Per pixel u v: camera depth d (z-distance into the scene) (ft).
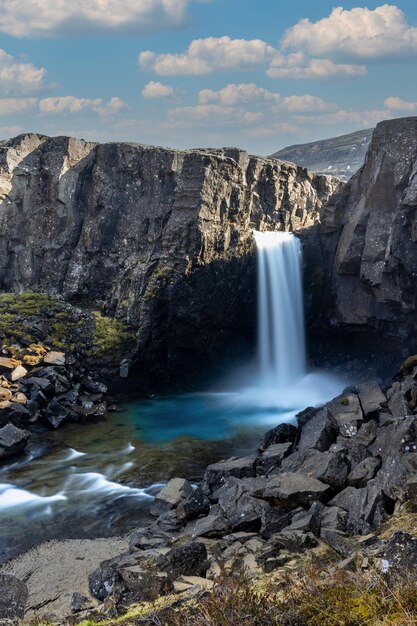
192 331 115.85
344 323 121.49
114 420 99.71
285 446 73.10
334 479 57.98
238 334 124.06
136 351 112.78
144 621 28.50
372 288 111.75
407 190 98.12
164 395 114.21
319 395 115.44
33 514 67.97
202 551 41.47
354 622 22.98
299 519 51.75
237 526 54.70
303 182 133.90
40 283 126.11
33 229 127.03
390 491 51.72
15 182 126.72
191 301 113.70
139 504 70.18
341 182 142.00
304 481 56.70
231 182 116.47
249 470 68.90
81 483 76.07
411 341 113.39
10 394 95.14
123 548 57.57
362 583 26.13
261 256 120.57
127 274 119.44
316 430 71.82
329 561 40.27
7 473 78.84
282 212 128.67
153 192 120.78
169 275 113.09
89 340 113.60
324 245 125.70
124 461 82.89
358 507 50.01
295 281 124.57
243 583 30.86
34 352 105.81
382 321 115.75
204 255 113.09
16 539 62.03
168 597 35.53
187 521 60.59
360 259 114.21
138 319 114.83
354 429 70.69
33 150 128.26
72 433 93.30
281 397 114.73
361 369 123.34
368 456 63.26
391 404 73.51
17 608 44.52
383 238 107.96
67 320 116.26
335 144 346.54
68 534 63.10
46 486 75.15
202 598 28.91
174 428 96.37
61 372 105.09
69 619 37.37
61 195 124.47
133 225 122.01
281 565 40.96
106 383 111.04
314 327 128.67
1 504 70.33
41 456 84.38
